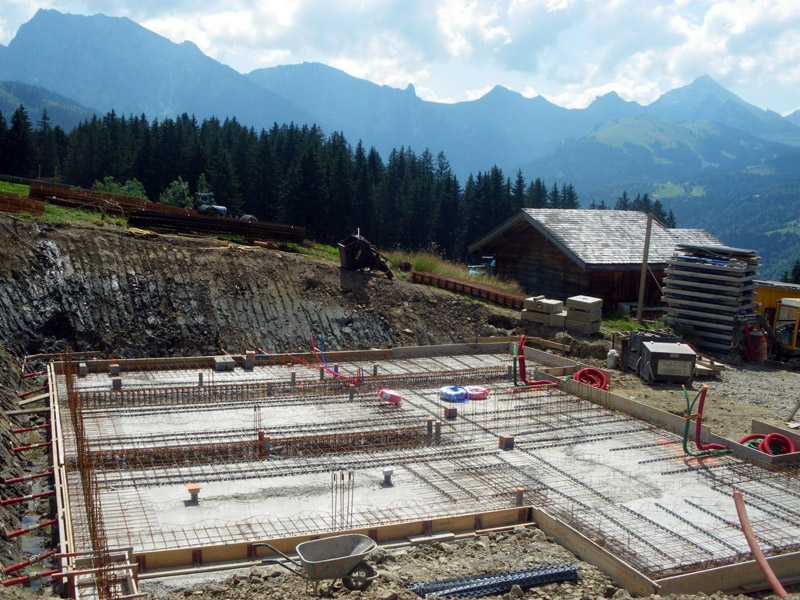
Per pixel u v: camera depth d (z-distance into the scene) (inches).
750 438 632.4
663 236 1306.6
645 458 593.6
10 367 745.0
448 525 460.1
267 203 2450.8
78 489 490.9
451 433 639.8
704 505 504.4
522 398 754.2
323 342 956.0
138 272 931.3
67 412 642.8
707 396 795.4
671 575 401.7
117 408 669.9
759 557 390.6
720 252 1009.5
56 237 919.7
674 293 1019.3
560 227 1236.5
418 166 3548.2
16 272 852.0
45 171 2930.6
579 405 734.5
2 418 604.7
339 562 361.4
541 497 509.0
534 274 1311.5
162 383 752.3
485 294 1119.0
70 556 365.1
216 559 409.1
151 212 1139.9
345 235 2406.5
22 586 395.9
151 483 511.5
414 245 2652.6
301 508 478.9
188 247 1005.2
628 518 479.5
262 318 949.8
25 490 523.8
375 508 482.3
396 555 424.8
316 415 670.5
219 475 530.6
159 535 433.4
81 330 857.5
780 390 836.0
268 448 572.1
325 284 1031.6
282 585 380.5
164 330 896.9
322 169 2306.8
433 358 922.7
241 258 1012.5
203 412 669.3
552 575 404.2
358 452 589.6
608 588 398.0
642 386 828.0
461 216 2795.3
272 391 736.3
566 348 954.7
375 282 1069.8
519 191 3179.1
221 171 2235.5
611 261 1153.4
